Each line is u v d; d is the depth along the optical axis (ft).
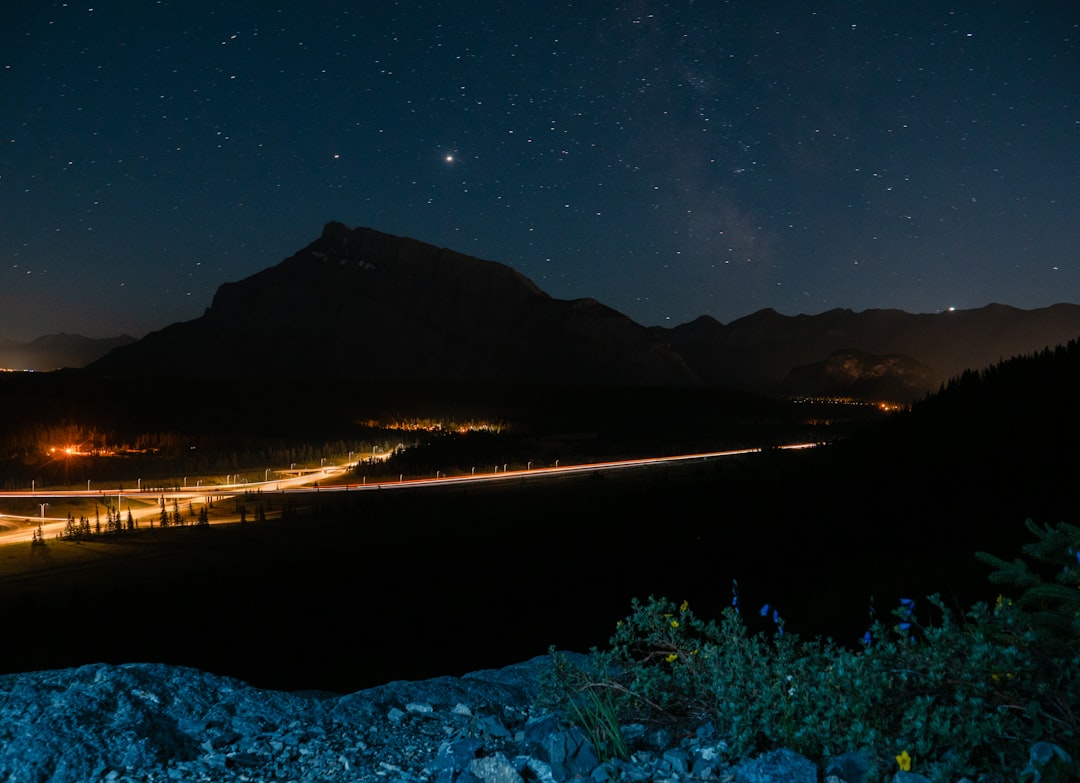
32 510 360.48
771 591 82.64
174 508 349.61
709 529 131.13
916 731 10.14
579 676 13.35
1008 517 71.46
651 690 12.85
